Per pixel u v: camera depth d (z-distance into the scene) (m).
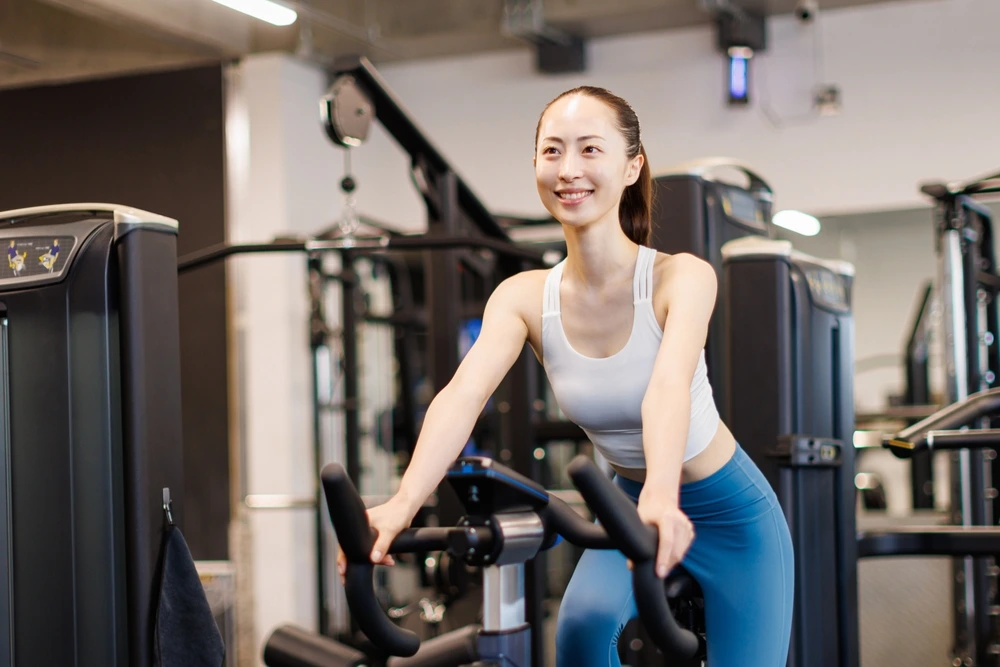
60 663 2.05
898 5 5.93
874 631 4.09
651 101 6.35
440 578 4.48
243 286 5.98
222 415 5.88
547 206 1.64
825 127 6.05
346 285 4.89
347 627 4.91
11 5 4.76
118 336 2.05
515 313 1.80
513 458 3.99
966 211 3.89
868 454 7.29
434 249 3.82
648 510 1.30
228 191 5.89
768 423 2.40
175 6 4.97
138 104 5.93
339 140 3.55
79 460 2.05
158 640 2.00
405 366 5.73
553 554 6.00
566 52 6.35
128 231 2.05
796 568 2.38
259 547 5.93
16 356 2.10
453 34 5.86
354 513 1.17
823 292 2.62
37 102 5.94
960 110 5.83
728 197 3.39
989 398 2.38
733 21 5.93
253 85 6.10
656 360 1.59
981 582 3.79
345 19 5.55
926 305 6.02
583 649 1.79
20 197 5.94
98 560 2.04
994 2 5.77
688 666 3.23
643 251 1.75
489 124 6.71
